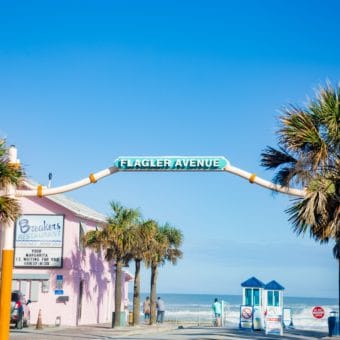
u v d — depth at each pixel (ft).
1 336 68.59
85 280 141.79
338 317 108.47
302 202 63.41
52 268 133.08
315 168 63.31
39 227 134.41
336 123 62.80
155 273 149.18
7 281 69.26
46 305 132.26
